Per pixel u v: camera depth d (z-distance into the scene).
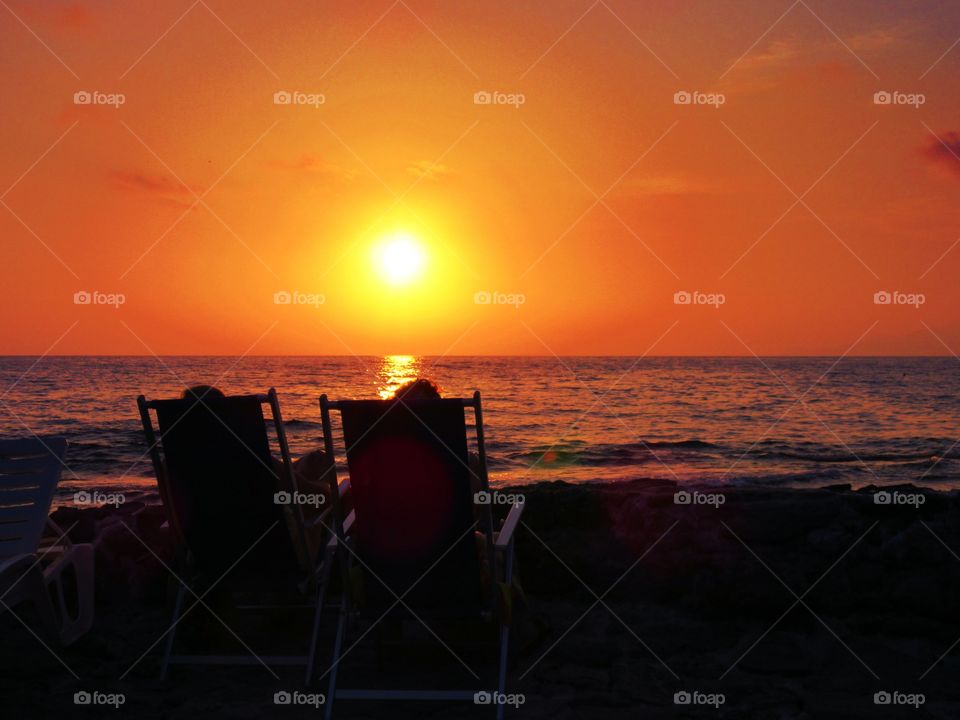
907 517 4.23
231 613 3.81
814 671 3.37
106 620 4.07
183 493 3.43
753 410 32.06
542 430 26.03
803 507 4.17
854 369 58.03
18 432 23.64
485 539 3.37
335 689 2.99
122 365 63.03
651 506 4.36
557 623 3.93
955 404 33.91
